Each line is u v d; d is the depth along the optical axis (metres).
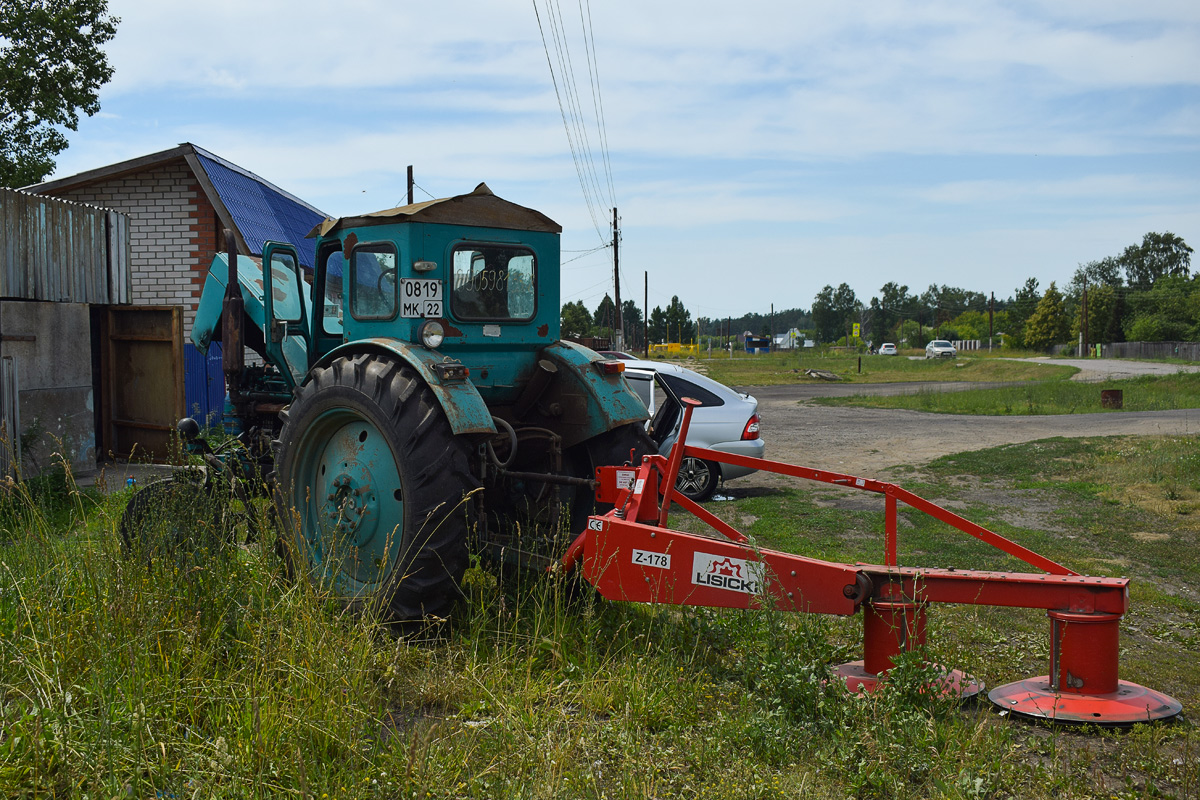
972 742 3.28
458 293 4.83
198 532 4.34
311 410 4.80
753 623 3.89
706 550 3.94
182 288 13.56
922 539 7.46
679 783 3.03
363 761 2.96
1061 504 9.24
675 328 104.75
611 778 3.06
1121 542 7.43
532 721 3.33
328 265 5.62
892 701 3.47
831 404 26.70
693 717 3.53
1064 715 3.53
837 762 3.15
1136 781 3.12
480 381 4.99
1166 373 37.16
